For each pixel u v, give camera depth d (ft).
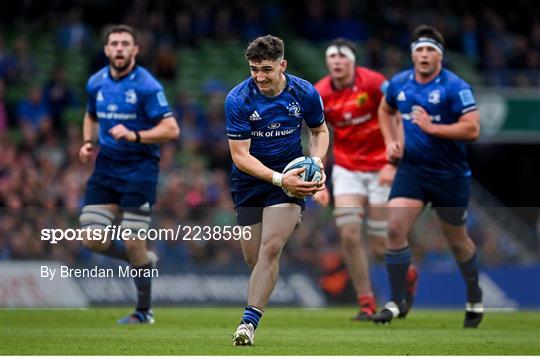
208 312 148.36
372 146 132.36
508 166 297.53
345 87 131.64
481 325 124.16
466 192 117.29
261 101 89.10
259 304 87.15
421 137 115.75
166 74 258.16
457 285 172.55
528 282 175.83
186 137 230.89
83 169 198.70
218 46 278.87
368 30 300.40
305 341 96.02
